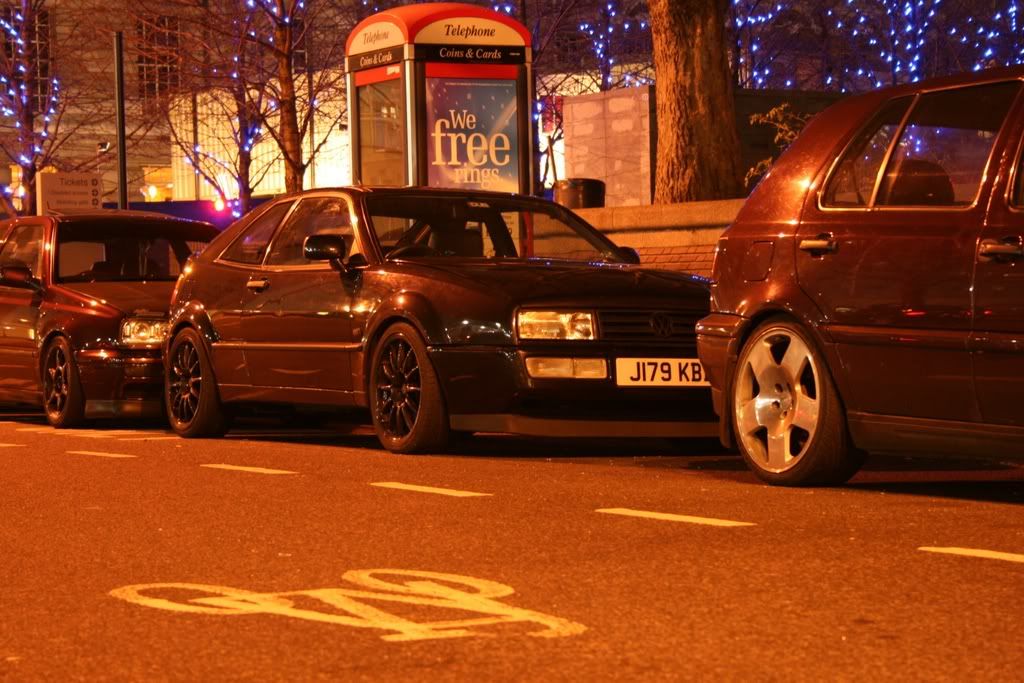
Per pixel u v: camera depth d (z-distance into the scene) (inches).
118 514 295.7
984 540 247.1
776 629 188.7
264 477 349.4
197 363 488.7
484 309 389.4
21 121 1592.0
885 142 316.5
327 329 432.1
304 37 1386.6
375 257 427.2
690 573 223.8
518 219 457.4
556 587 216.4
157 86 1464.1
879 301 304.5
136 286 568.4
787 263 323.9
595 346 386.3
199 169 1503.4
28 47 1635.1
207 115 1528.1
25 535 273.7
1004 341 282.0
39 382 565.3
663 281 406.9
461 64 760.3
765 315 329.4
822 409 313.9
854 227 313.4
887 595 206.2
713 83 759.1
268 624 197.2
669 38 758.5
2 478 358.9
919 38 1524.4
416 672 172.4
